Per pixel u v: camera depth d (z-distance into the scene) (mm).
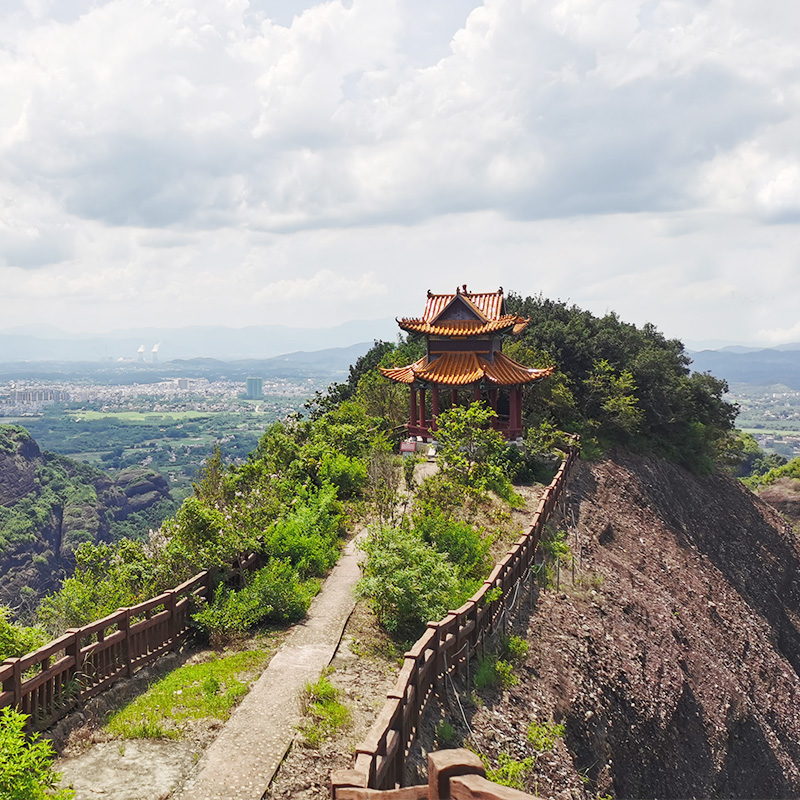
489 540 24047
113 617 13859
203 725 12633
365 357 68938
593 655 22047
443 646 14633
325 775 11375
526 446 38156
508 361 39812
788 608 49969
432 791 4914
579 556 28703
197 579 17594
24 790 9070
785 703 34875
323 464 30906
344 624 17938
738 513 53406
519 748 14898
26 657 11438
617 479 42656
